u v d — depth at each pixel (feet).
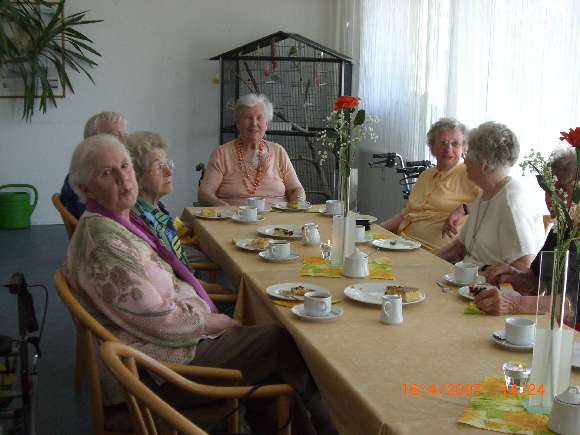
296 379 6.73
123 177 6.48
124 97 21.20
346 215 7.95
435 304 6.63
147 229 7.46
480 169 8.66
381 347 5.41
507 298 6.34
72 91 20.36
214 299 8.32
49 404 9.34
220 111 20.57
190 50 21.42
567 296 4.25
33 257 17.33
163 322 6.19
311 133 19.90
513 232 8.39
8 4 18.38
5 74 20.10
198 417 6.09
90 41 19.71
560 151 6.96
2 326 12.30
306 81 21.30
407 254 8.89
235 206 12.69
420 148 16.93
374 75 19.62
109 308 6.10
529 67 12.29
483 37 13.88
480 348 5.41
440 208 11.29
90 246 6.15
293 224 10.84
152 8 20.94
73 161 6.55
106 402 6.03
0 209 20.25
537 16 12.03
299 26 21.99
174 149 21.81
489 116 13.61
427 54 16.38
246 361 6.54
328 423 6.48
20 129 20.56
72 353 11.21
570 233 4.27
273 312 6.55
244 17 21.61
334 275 7.64
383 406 4.31
